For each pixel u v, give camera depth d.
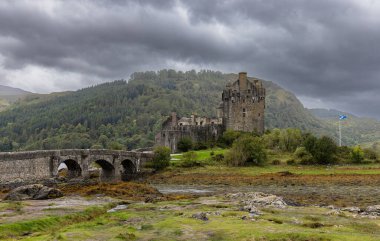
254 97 176.75
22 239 32.69
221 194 74.56
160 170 125.50
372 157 138.25
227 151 132.88
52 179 83.81
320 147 129.62
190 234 34.81
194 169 123.75
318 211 47.38
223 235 34.22
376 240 30.98
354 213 46.03
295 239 32.28
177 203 56.66
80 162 96.31
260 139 152.62
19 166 75.94
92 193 68.25
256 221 39.91
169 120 193.62
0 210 47.69
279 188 87.81
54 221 41.81
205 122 185.50
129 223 40.59
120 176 113.25
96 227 38.59
